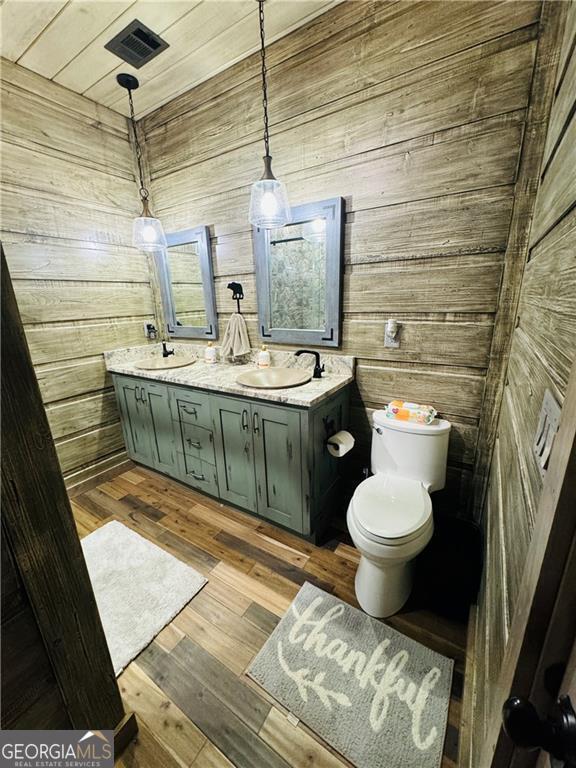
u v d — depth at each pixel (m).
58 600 0.75
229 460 1.93
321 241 1.81
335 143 1.66
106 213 2.37
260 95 1.82
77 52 1.74
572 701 0.32
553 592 0.35
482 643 0.95
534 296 0.98
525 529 0.62
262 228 1.79
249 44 1.71
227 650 1.25
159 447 2.34
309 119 1.71
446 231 1.48
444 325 1.58
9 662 0.68
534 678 0.38
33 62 1.81
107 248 2.40
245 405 1.74
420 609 1.38
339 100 1.61
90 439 2.45
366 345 1.82
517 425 0.92
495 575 0.90
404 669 1.16
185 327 2.61
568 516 0.33
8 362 0.63
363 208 1.66
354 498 1.44
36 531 0.70
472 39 1.28
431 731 0.99
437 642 1.25
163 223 2.51
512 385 1.19
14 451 0.65
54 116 2.02
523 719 0.33
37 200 2.01
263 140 1.89
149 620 1.36
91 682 0.86
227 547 1.77
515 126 1.26
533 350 0.86
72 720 0.81
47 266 2.10
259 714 1.05
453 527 1.54
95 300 2.38
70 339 2.27
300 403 1.51
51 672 0.75
